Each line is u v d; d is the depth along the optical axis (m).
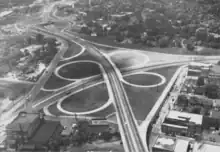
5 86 192.25
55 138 129.38
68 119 148.12
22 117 138.88
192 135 129.12
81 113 153.75
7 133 131.88
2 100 174.88
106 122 143.38
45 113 155.62
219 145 119.88
